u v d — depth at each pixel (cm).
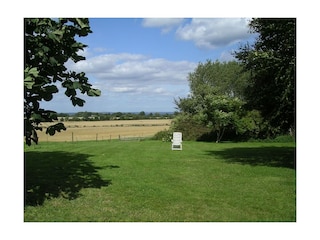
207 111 2877
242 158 1540
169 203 723
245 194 805
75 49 654
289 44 1203
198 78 4547
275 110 1471
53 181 928
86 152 1727
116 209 677
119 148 1984
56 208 678
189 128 3091
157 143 2502
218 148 2114
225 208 690
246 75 4347
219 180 980
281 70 1260
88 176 1020
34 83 587
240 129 2783
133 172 1110
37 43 615
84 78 666
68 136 3834
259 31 1391
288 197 778
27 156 1523
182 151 1864
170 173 1098
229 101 2852
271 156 1623
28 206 686
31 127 617
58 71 655
